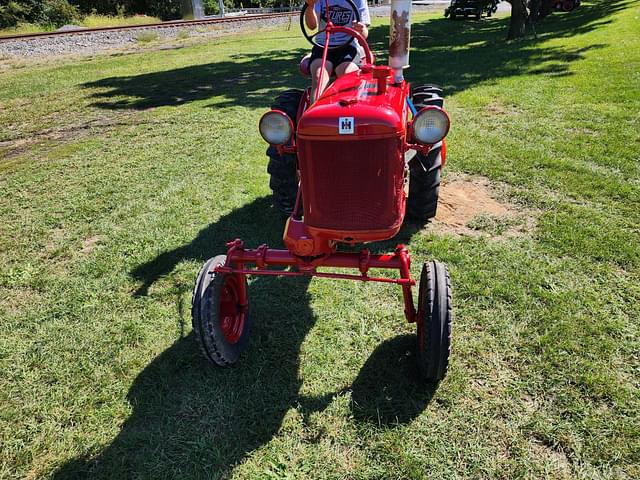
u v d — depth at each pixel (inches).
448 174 207.2
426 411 100.3
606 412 97.5
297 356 117.0
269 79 446.6
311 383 109.2
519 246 153.9
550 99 303.6
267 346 120.4
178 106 359.6
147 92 416.5
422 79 391.5
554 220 165.6
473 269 143.6
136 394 109.2
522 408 99.4
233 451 94.3
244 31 900.0
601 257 144.9
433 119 105.7
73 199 206.8
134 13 1307.8
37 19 1028.5
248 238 168.9
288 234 104.0
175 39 816.3
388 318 128.3
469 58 488.4
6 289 150.3
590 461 88.2
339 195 97.3
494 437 94.0
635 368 107.3
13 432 101.7
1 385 113.8
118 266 158.1
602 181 188.5
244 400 105.5
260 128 114.3
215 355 105.1
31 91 441.1
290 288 142.6
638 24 551.5
